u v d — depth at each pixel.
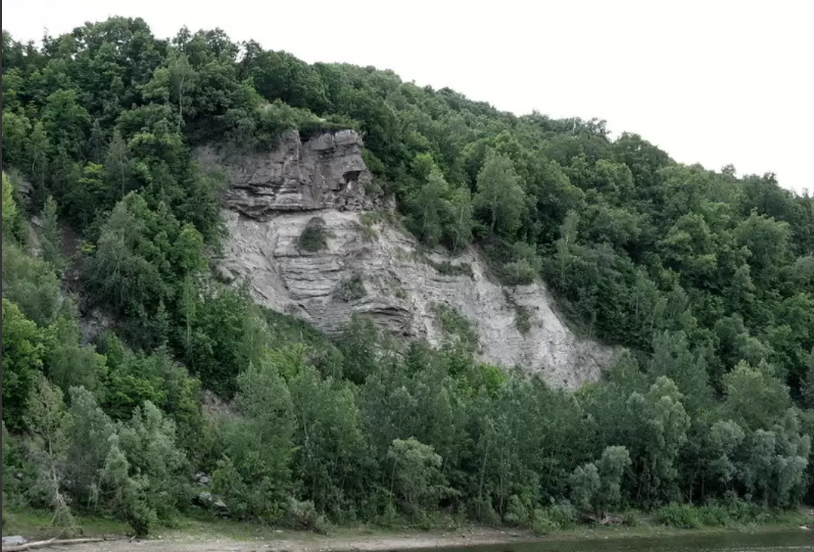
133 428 52.56
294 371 70.50
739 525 76.56
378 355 79.25
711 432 81.00
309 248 83.00
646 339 99.75
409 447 60.06
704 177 139.50
